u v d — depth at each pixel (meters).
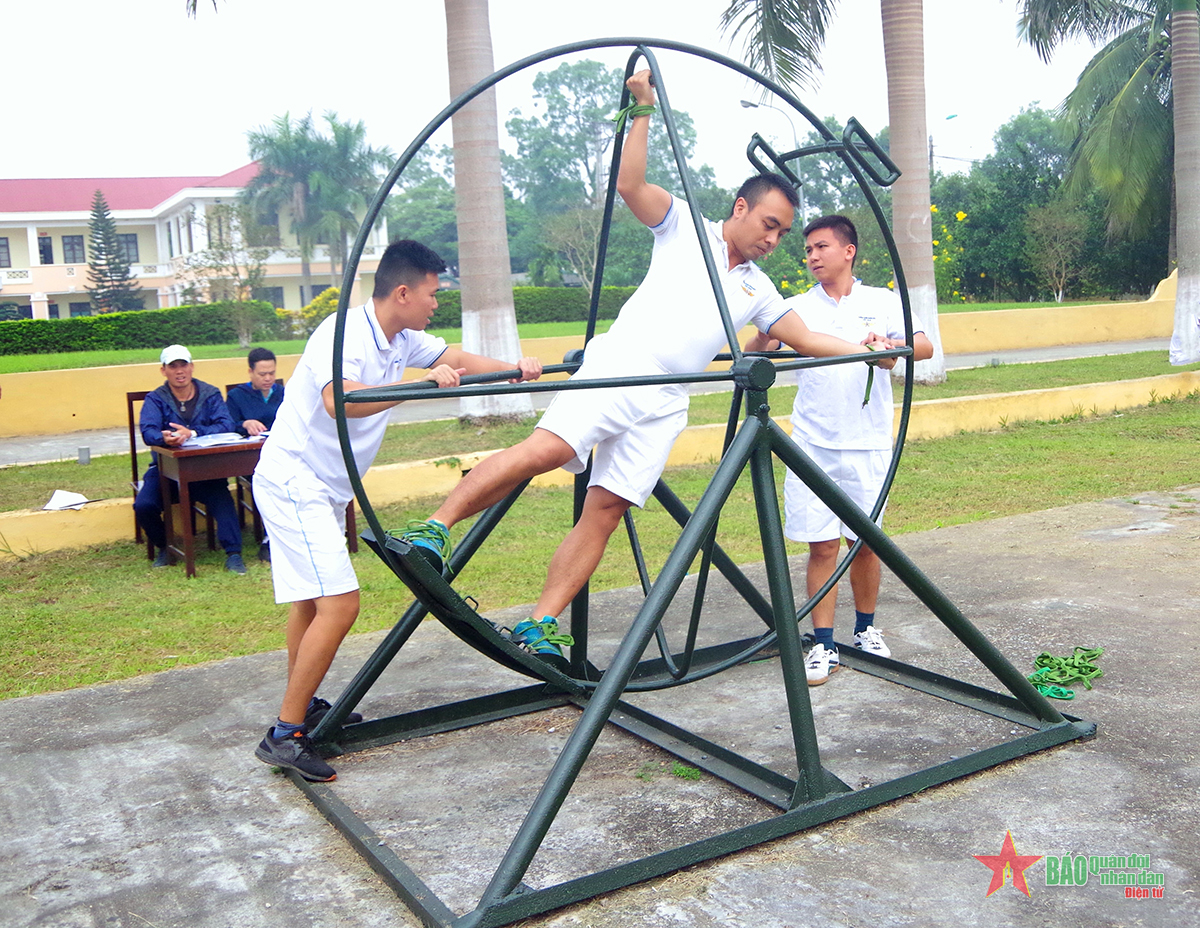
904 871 2.42
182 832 2.75
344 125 44.19
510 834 2.68
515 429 10.02
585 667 3.63
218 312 27.16
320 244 46.22
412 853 2.60
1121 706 3.34
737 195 3.09
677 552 2.54
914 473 7.99
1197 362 13.59
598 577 5.44
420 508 7.26
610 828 2.70
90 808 2.90
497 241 9.61
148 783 3.06
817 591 3.73
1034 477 7.61
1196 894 2.28
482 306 9.62
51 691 3.96
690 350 2.96
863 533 2.92
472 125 9.45
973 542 5.60
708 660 3.93
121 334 26.55
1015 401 10.21
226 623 4.89
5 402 12.68
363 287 46.47
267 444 3.04
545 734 3.36
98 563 6.20
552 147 57.22
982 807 2.72
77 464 9.73
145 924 2.32
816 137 26.41
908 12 11.18
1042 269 26.50
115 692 3.84
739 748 3.18
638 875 2.38
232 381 14.77
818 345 3.27
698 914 2.27
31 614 5.09
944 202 30.25
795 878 2.40
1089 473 7.67
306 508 2.97
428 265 2.98
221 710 3.63
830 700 3.54
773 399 11.89
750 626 4.39
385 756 3.22
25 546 6.40
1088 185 23.55
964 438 9.57
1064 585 4.70
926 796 2.80
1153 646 3.86
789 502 3.80
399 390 2.44
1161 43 21.05
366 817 2.81
